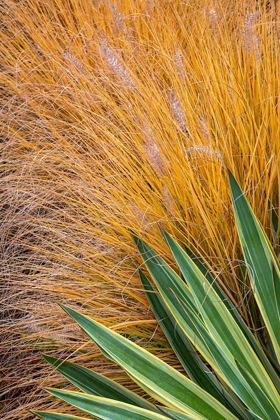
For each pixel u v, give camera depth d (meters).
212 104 2.46
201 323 2.02
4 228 2.69
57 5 3.14
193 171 2.37
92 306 2.34
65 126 2.83
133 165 2.51
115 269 2.34
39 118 2.88
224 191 2.28
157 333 2.26
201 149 2.19
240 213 1.99
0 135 2.97
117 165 2.50
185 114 2.43
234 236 2.25
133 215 2.32
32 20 3.14
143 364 1.94
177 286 2.07
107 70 2.65
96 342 1.94
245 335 2.07
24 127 2.86
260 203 2.24
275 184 2.35
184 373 2.18
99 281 2.38
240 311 2.15
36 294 2.50
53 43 2.96
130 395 2.03
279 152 2.25
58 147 2.65
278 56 2.49
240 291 2.23
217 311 1.98
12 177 2.65
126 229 2.37
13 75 3.04
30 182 2.63
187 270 2.01
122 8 2.95
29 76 2.95
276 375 2.04
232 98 2.44
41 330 2.29
